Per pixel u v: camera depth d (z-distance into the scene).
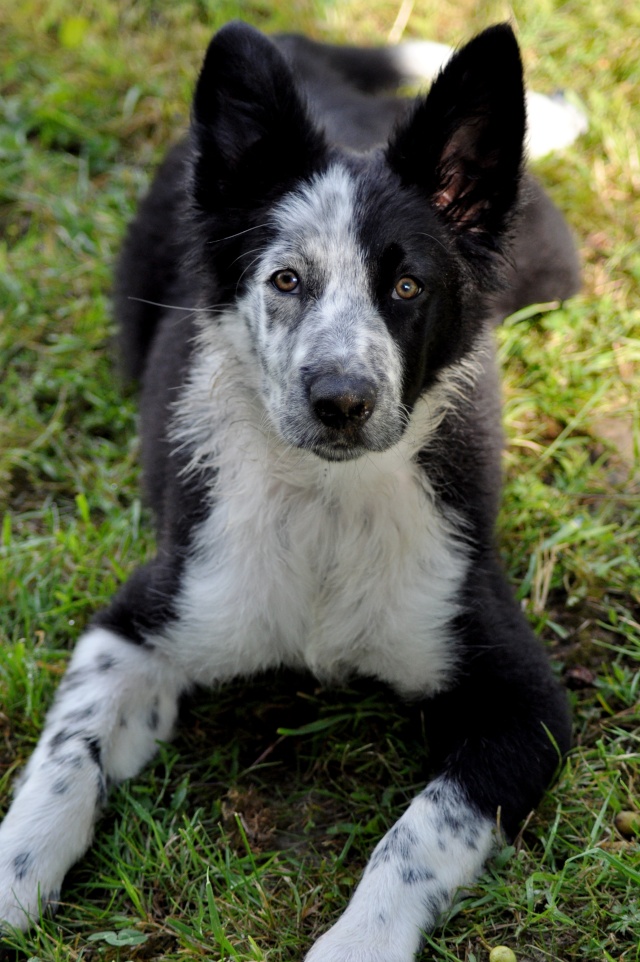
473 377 3.80
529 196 4.02
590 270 5.47
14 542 4.44
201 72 3.48
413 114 3.50
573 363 4.99
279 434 3.38
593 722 3.75
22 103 6.28
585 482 4.59
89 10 6.80
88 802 3.33
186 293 4.34
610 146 5.90
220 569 3.66
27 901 3.12
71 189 5.94
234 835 3.43
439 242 3.51
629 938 3.03
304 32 6.66
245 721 3.82
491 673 3.52
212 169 3.60
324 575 3.65
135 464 4.75
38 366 5.16
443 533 3.66
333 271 3.37
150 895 3.22
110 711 3.51
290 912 3.16
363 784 3.59
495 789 3.28
